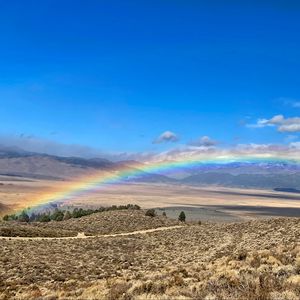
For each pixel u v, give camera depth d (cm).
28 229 9162
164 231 9981
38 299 2409
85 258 5528
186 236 8412
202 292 1884
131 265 4956
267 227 7200
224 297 1747
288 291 1792
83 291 2395
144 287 2100
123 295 2006
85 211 16338
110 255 5934
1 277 3962
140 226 12000
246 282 1959
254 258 2834
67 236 9306
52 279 3903
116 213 14038
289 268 2283
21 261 4950
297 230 5691
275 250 3459
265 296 1728
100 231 10994
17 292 3098
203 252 5628
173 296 1853
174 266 4119
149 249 6944
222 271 2442
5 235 8331
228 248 5266
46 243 7106
